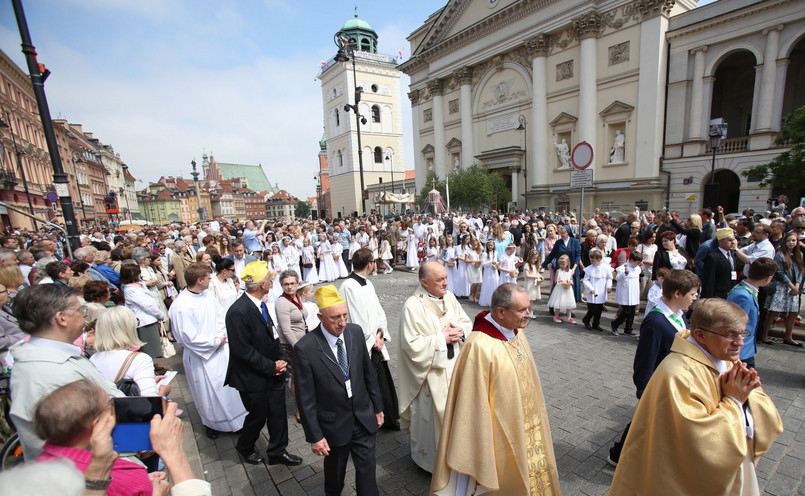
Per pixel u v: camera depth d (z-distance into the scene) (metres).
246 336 3.49
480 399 2.42
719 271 5.63
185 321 3.95
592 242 9.25
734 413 1.92
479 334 2.57
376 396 3.04
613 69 24.97
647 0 22.84
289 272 4.61
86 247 6.48
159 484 1.94
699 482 1.92
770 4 19.58
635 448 2.28
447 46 34.97
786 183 17.77
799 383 4.76
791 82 23.91
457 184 31.33
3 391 2.88
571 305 7.60
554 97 28.19
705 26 21.64
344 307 2.79
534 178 29.45
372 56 54.91
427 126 39.53
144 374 2.86
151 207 102.81
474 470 2.39
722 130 13.09
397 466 3.60
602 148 25.98
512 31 29.75
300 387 2.77
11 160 27.42
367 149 55.78
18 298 2.17
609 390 4.84
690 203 23.02
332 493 2.95
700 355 2.05
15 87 29.75
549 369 5.53
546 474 2.64
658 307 3.19
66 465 1.17
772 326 6.57
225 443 4.09
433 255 12.48
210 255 6.71
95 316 3.87
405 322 3.41
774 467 3.33
